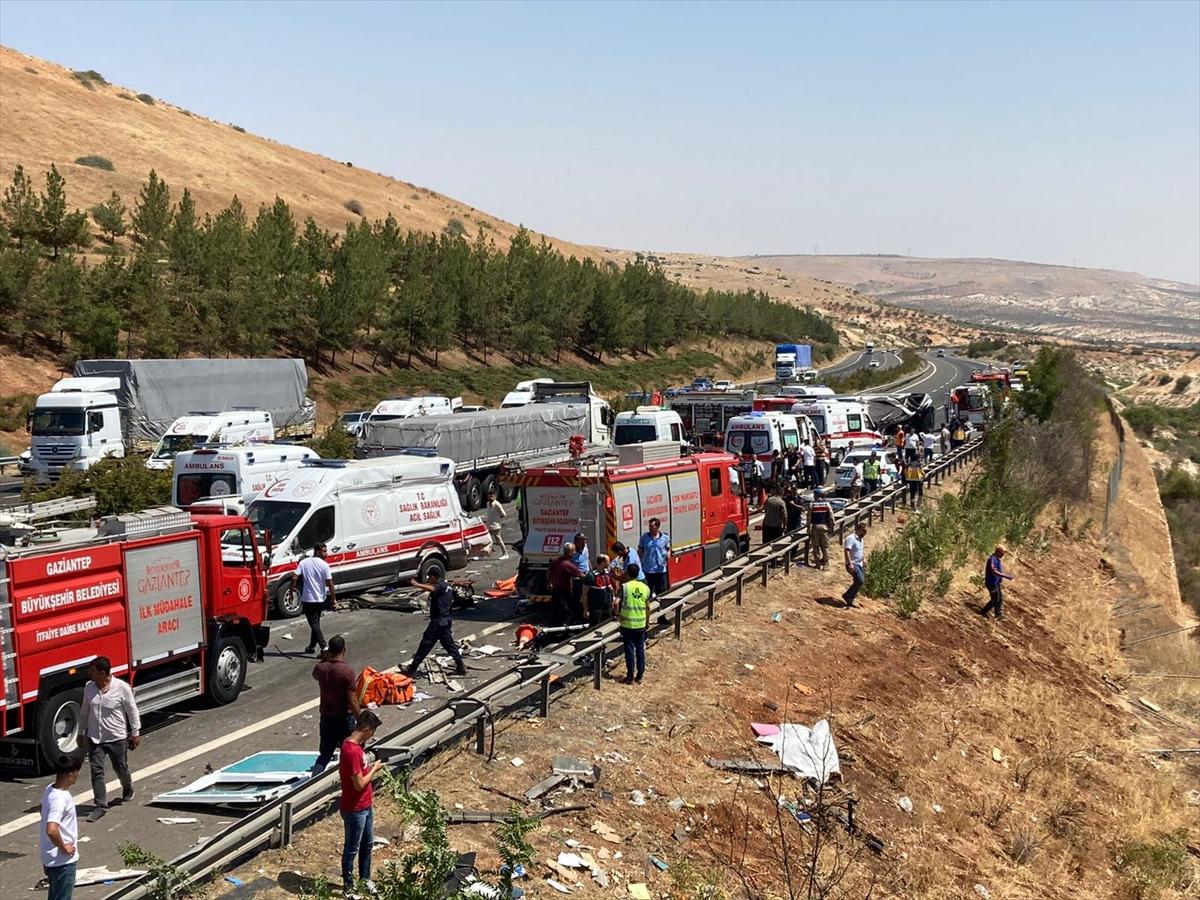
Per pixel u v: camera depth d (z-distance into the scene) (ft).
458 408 142.72
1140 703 84.58
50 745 38.22
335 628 61.05
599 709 48.39
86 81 464.65
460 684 49.57
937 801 51.47
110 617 40.91
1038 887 46.55
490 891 30.42
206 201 359.25
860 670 63.87
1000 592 88.69
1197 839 57.47
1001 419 154.61
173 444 112.16
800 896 37.78
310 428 153.58
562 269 310.04
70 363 172.96
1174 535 221.87
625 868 36.06
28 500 89.51
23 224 217.77
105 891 29.09
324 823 34.37
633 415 113.09
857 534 75.46
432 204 558.97
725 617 67.10
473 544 76.13
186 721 44.83
